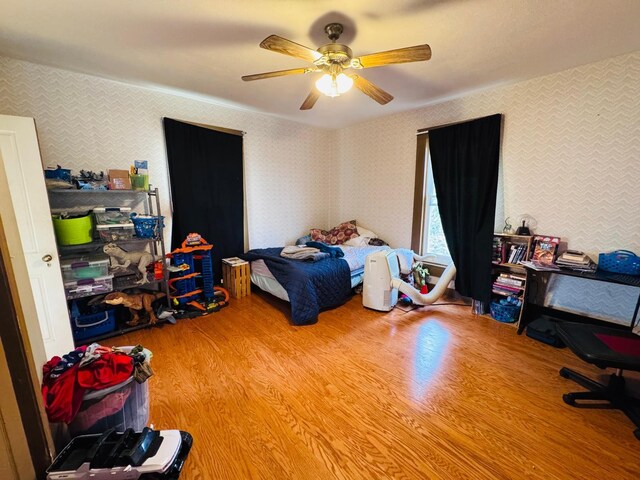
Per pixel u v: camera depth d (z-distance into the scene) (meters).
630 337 1.75
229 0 1.61
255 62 2.38
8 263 1.02
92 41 2.04
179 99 3.21
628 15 1.73
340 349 2.38
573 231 2.66
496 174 2.97
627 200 2.37
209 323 2.86
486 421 1.63
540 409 1.72
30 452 1.08
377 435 1.54
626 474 1.32
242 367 2.13
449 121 3.36
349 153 4.59
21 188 2.00
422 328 2.77
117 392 1.34
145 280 2.72
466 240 3.25
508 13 1.72
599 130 2.44
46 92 2.47
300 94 3.13
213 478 1.30
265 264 3.38
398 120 3.88
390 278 3.09
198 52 2.21
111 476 1.13
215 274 3.67
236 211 3.78
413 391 1.88
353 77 1.97
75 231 2.32
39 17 1.75
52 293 2.15
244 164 3.85
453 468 1.36
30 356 1.08
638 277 2.24
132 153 2.97
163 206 3.24
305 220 4.70
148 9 1.69
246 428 1.58
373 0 1.60
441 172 3.41
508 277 2.93
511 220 3.03
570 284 2.74
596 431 1.56
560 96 2.61
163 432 1.35
